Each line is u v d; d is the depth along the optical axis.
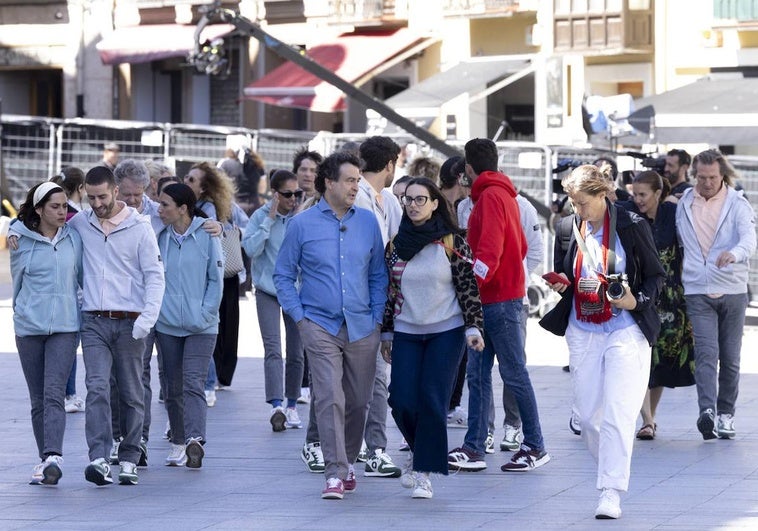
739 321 27.52
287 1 82.56
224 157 59.41
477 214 24.12
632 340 20.73
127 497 22.42
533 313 49.75
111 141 61.09
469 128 72.50
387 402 23.19
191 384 24.83
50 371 23.39
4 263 67.44
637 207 27.89
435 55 79.56
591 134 55.81
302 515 20.78
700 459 25.42
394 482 23.55
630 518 20.30
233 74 85.94
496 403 32.31
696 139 56.09
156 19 86.50
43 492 22.89
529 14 77.19
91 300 23.39
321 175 22.42
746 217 27.27
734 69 73.12
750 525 19.70
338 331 22.12
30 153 62.41
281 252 22.48
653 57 74.88
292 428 29.36
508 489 22.81
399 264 21.86
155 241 23.72
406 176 28.44
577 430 27.97
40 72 91.62
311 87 74.25
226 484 23.50
